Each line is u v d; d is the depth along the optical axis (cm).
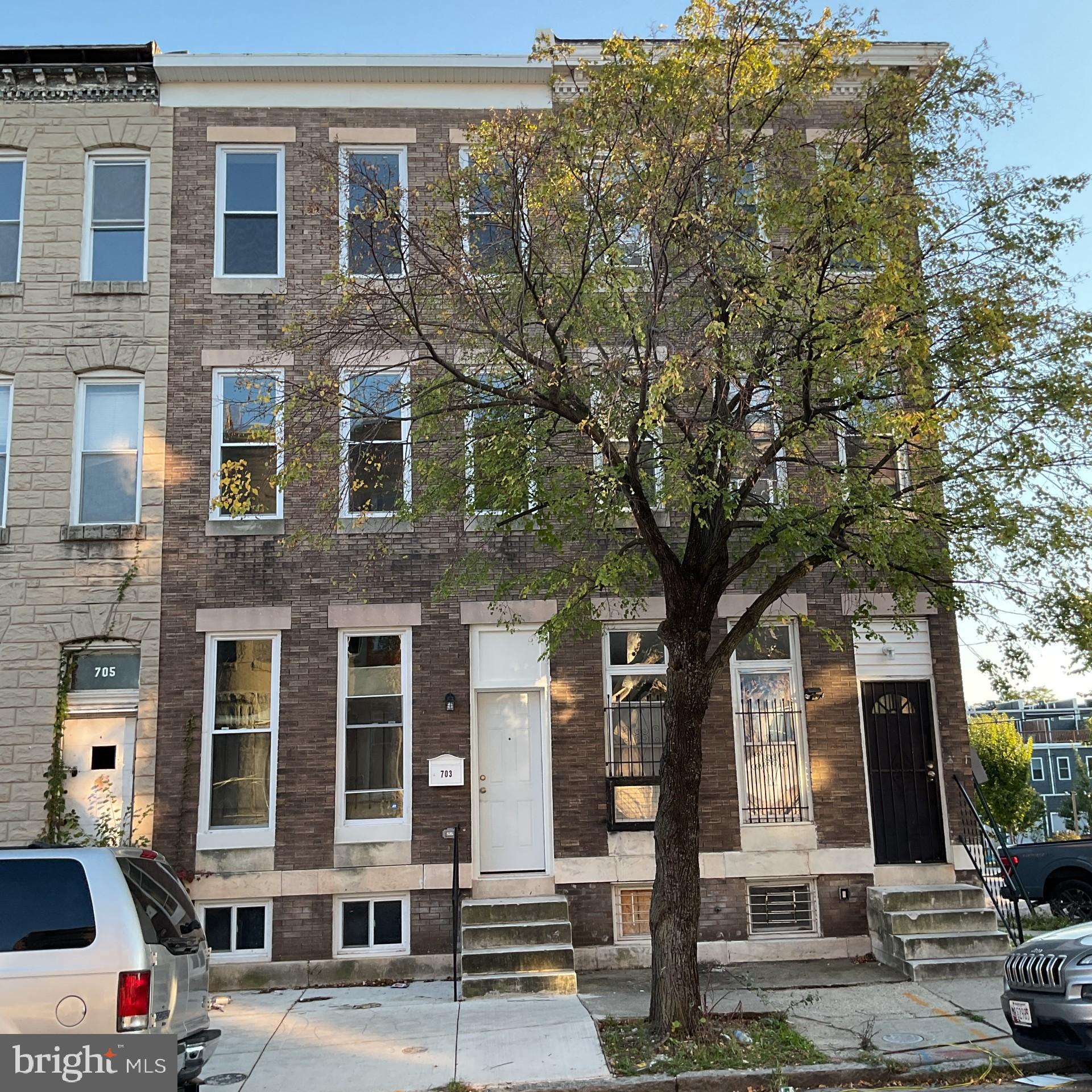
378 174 1384
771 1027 920
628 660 1337
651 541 962
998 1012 985
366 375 1116
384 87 1428
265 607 1291
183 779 1241
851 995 1055
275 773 1252
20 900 641
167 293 1359
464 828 1250
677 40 1264
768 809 1310
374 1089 811
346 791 1270
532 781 1298
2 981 614
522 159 1086
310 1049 914
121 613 1278
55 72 1389
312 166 1399
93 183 1402
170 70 1392
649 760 1307
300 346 1147
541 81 1430
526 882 1241
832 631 1128
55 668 1261
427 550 1318
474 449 1116
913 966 1121
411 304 1124
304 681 1277
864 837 1297
